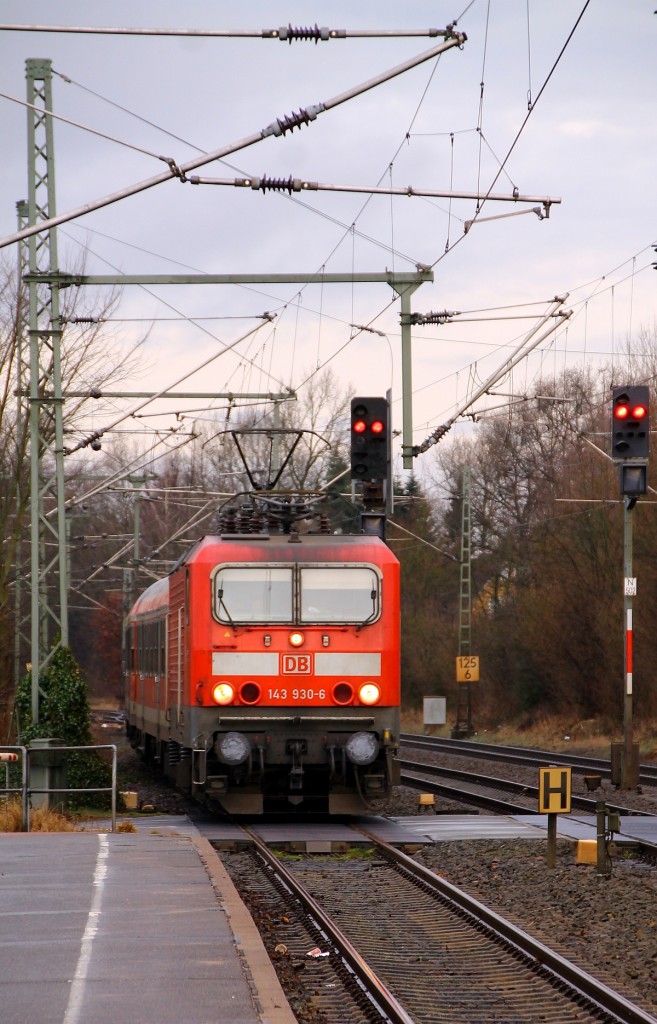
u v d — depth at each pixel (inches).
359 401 3038.9
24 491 4795.8
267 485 3240.7
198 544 2859.3
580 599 7126.0
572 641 7224.4
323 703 2726.4
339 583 2765.7
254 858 2289.6
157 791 3676.2
